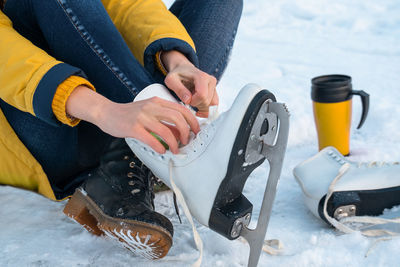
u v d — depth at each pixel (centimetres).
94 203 102
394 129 181
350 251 105
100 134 115
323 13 371
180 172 94
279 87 232
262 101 85
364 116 154
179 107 92
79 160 119
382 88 227
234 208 93
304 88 231
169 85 103
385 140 177
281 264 102
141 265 102
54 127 113
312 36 331
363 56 285
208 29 130
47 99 91
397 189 117
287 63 278
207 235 112
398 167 119
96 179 104
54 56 110
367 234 111
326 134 158
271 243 108
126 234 94
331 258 103
